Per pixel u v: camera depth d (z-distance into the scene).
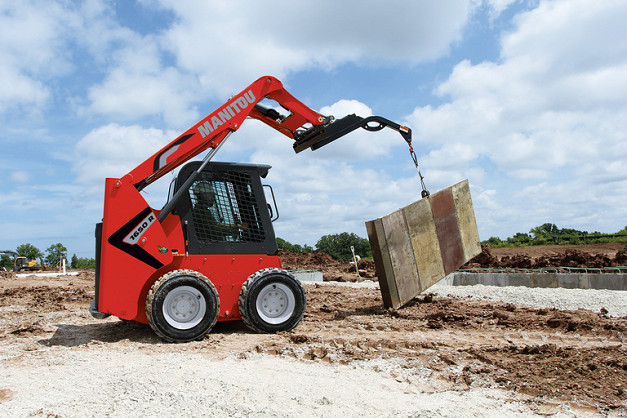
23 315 9.04
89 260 71.88
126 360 5.09
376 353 5.45
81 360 5.14
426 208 9.23
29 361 5.17
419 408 3.75
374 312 8.66
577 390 4.26
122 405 3.62
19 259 37.81
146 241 6.25
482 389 4.32
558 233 26.45
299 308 6.91
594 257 13.33
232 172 7.08
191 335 6.17
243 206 7.07
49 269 38.50
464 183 9.98
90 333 6.98
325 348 5.57
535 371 4.77
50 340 6.46
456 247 9.60
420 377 4.64
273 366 4.81
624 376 4.62
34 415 3.48
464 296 10.51
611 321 7.20
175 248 6.54
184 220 6.65
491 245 26.00
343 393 4.00
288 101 7.58
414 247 8.98
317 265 24.56
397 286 8.64
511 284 11.79
